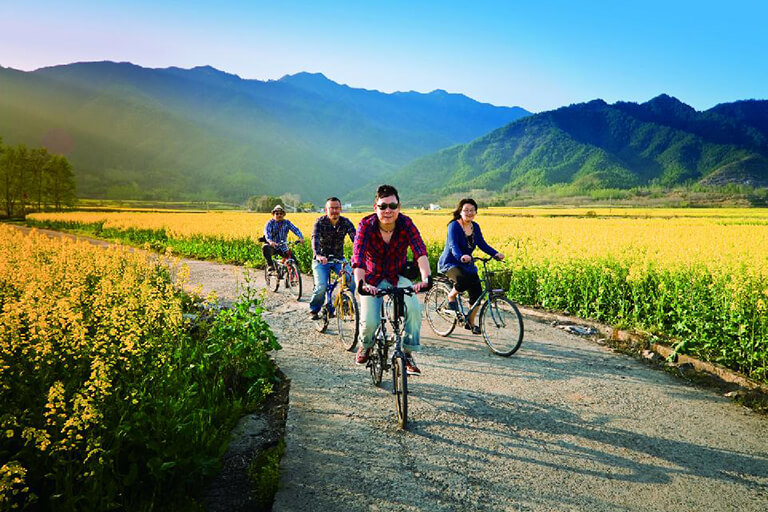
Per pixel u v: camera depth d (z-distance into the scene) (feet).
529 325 26.48
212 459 11.12
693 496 10.65
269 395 16.02
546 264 33.73
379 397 15.93
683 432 13.71
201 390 14.66
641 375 18.51
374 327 15.48
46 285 20.79
